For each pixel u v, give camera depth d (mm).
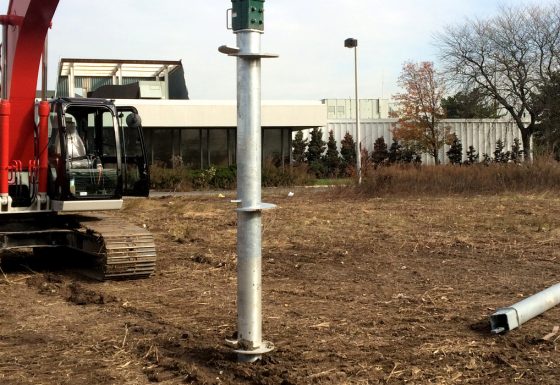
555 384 4535
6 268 10008
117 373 4918
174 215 17594
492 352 5230
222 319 6535
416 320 6348
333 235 12836
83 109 9703
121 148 9898
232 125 33156
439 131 43906
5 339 5957
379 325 6168
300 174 31766
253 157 4621
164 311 6973
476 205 18125
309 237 12617
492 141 45844
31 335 6086
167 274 9234
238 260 4805
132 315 6844
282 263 9867
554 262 9547
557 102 38031
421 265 9547
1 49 8953
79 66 36219
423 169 23016
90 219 9922
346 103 56406
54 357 5352
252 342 4859
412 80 43406
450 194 21844
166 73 36750
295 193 24922
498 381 4602
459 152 43312
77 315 6914
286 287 8117
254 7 4523
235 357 5090
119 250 8508
